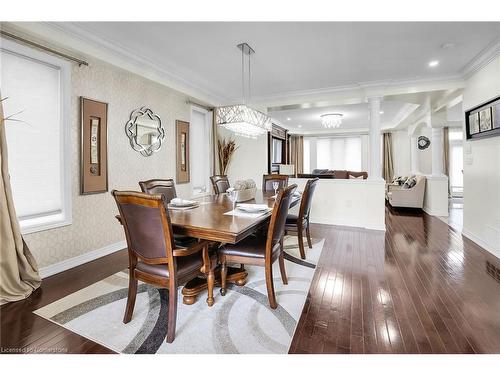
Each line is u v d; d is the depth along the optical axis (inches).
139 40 112.4
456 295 84.4
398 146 350.0
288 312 75.9
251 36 108.2
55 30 97.6
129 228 67.9
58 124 106.7
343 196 181.3
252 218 80.6
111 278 100.0
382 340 63.4
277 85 174.6
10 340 63.9
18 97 94.1
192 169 191.6
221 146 215.9
